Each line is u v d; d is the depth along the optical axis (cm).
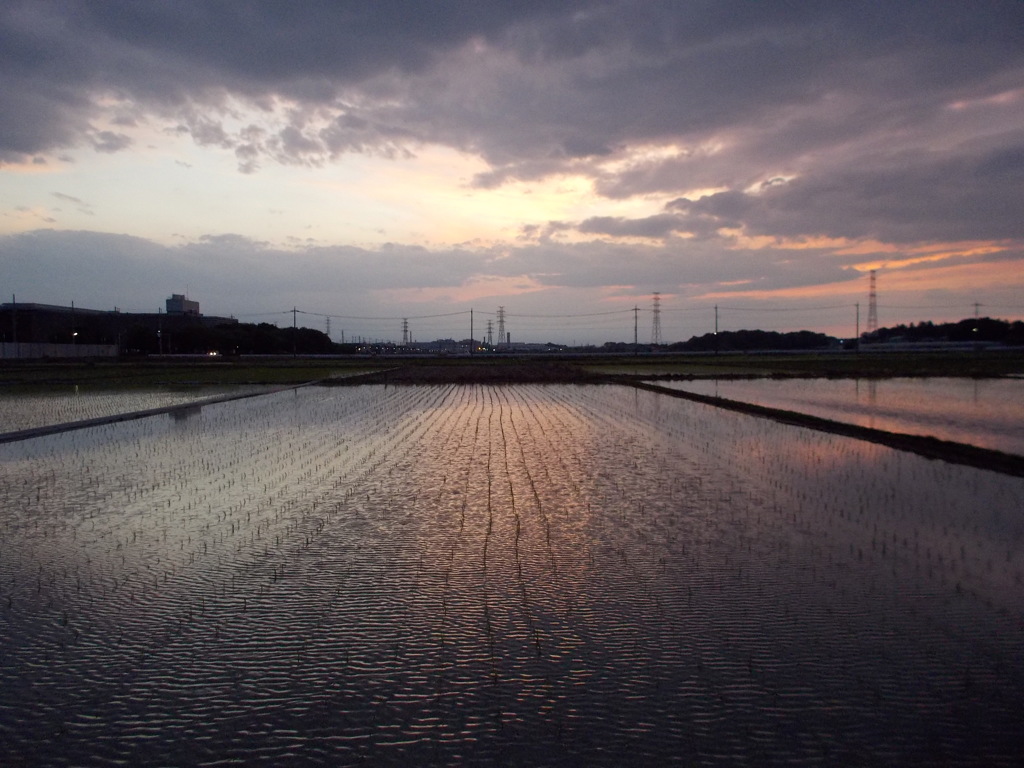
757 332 19738
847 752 525
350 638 716
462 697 602
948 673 636
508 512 1243
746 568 923
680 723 561
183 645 704
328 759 523
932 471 1636
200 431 2459
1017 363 7231
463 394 4222
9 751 536
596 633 722
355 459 1847
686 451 1953
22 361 8625
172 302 15275
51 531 1141
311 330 15262
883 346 15488
